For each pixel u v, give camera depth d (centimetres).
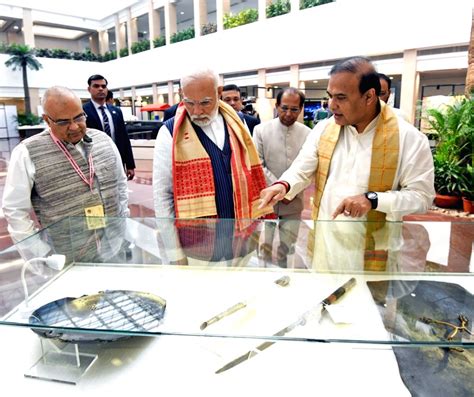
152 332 76
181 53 1544
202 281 99
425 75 922
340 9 978
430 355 76
